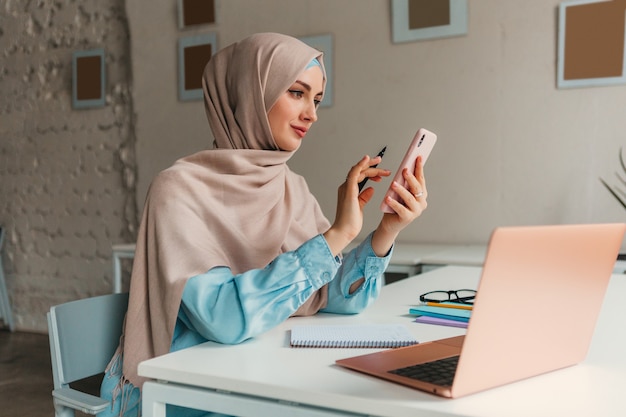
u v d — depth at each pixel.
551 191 2.83
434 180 3.05
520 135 2.87
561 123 2.79
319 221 1.61
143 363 0.95
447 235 3.04
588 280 0.87
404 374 0.83
